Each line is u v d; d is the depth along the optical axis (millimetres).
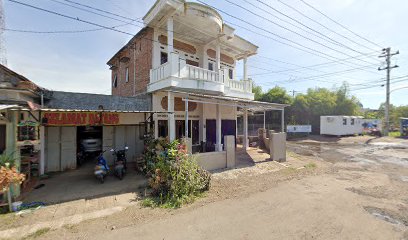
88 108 9250
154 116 10766
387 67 27219
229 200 5898
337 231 4254
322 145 19500
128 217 4809
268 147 14445
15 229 4203
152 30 11516
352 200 5949
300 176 8570
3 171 4688
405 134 27578
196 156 8547
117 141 10273
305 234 4129
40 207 5277
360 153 14906
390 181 7922
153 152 8367
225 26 12391
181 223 4547
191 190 6199
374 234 4152
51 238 3932
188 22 10984
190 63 13172
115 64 17328
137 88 13008
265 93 31078
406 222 4664
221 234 4113
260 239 3939
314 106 30344
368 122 31406
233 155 9891
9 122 5422
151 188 6711
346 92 32656
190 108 12711
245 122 14961
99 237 3977
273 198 6078
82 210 5164
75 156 9266
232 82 13688
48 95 8273
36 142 6625
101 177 7301
